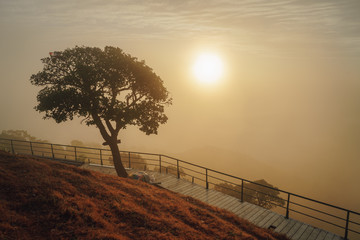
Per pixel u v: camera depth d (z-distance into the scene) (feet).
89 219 23.06
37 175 30.60
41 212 22.22
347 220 32.27
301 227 36.06
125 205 28.89
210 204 43.60
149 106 56.03
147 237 23.11
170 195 40.45
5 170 29.71
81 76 49.96
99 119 54.75
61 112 52.95
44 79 52.47
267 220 38.14
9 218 19.70
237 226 33.63
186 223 29.76
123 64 52.47
